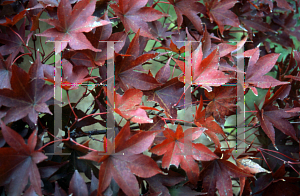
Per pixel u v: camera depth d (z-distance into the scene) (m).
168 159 0.55
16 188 0.48
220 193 0.60
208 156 0.56
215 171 0.62
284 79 0.78
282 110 0.66
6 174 0.48
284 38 0.94
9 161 0.48
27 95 0.53
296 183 0.72
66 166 0.65
